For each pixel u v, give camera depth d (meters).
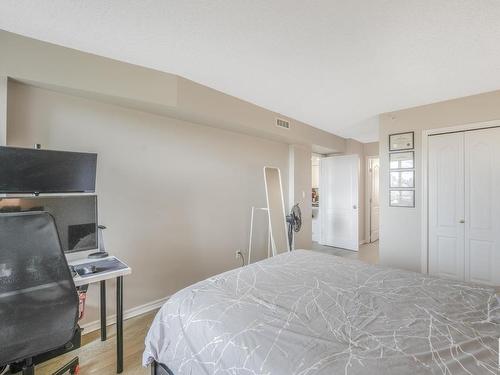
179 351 1.18
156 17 1.62
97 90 2.04
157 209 2.68
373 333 1.06
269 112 3.47
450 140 3.05
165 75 2.37
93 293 2.24
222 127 3.22
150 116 2.62
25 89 1.91
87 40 1.86
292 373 0.84
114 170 2.38
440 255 3.13
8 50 1.73
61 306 1.22
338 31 1.73
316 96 2.95
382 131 3.56
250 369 0.90
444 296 1.42
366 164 5.76
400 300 1.37
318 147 4.78
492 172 2.81
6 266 1.09
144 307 2.57
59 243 1.23
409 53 2.00
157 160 2.68
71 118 2.13
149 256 2.62
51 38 1.83
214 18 1.63
